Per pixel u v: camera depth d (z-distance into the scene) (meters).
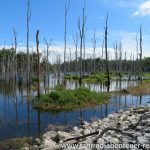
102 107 21.95
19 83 51.38
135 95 31.39
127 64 93.88
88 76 60.97
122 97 29.19
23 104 23.66
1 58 79.38
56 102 22.02
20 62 76.69
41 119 16.88
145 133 8.84
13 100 26.44
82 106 22.11
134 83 50.19
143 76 75.19
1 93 33.16
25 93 32.91
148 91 34.97
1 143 11.24
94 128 12.50
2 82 54.50
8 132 13.39
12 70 61.56
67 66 85.00
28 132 13.41
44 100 22.30
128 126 10.84
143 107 17.75
